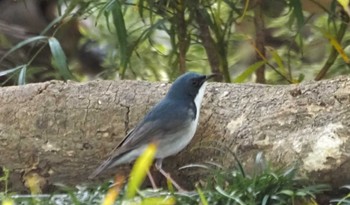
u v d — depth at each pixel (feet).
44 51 48.37
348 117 32.73
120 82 36.50
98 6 41.75
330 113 33.14
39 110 36.17
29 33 49.96
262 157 32.81
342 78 34.27
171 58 42.80
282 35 47.29
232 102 35.29
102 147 35.65
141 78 46.75
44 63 48.37
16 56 48.60
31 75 47.09
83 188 33.27
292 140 32.89
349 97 33.37
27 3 50.98
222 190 30.73
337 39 42.32
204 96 35.68
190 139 34.55
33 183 35.96
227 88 35.86
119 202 30.45
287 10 45.44
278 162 32.68
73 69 51.31
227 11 45.47
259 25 43.96
